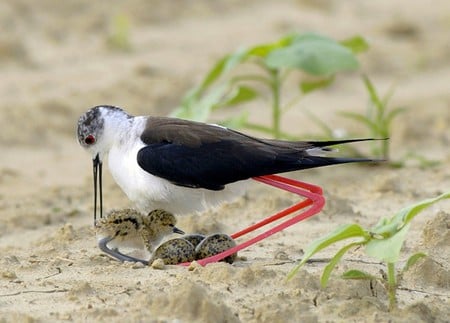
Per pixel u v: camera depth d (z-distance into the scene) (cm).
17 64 1992
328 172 1507
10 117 1756
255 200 1282
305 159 1025
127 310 827
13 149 1678
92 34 2175
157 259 967
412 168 1509
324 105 1923
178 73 1994
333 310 824
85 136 1082
